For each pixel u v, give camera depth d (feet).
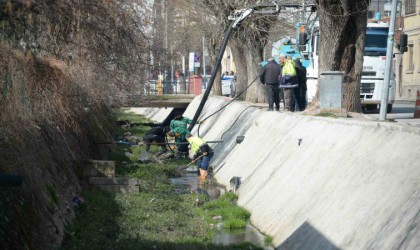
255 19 228.84
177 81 382.83
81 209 109.91
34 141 97.04
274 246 97.45
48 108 105.91
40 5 69.62
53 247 83.05
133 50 116.47
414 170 75.31
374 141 91.50
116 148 203.41
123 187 131.34
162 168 170.40
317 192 97.76
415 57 431.84
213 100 285.23
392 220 72.43
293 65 180.04
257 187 130.11
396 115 221.66
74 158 127.03
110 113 227.40
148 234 101.35
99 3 78.79
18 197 78.95
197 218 118.52
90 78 125.18
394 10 164.76
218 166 179.32
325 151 106.73
